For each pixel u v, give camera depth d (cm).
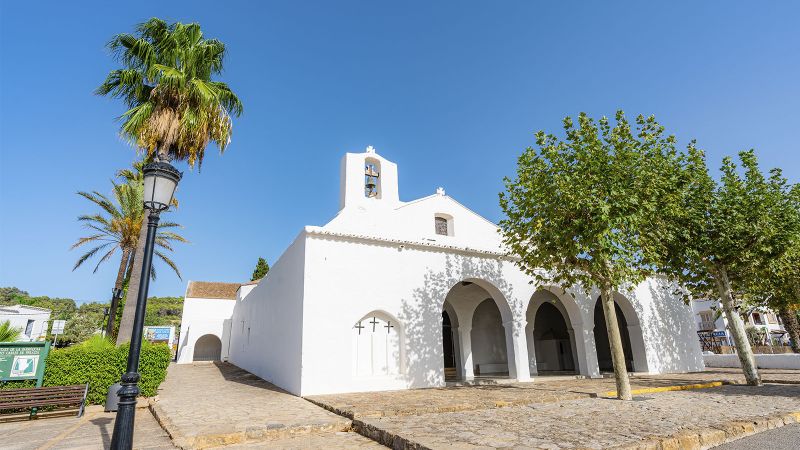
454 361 1772
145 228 1443
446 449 486
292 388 1142
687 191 1244
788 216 1194
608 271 1016
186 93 1359
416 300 1300
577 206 947
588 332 1581
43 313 3556
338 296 1170
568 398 987
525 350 1423
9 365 937
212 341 3512
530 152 1066
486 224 1669
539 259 1073
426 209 1558
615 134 1005
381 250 1283
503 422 679
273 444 618
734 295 1496
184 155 1436
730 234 1199
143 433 711
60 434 715
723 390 1138
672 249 1322
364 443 620
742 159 1230
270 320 1570
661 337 1791
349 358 1143
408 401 911
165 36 1405
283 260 1434
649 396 1016
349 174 1573
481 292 1788
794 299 1514
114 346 1095
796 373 1532
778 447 545
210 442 611
